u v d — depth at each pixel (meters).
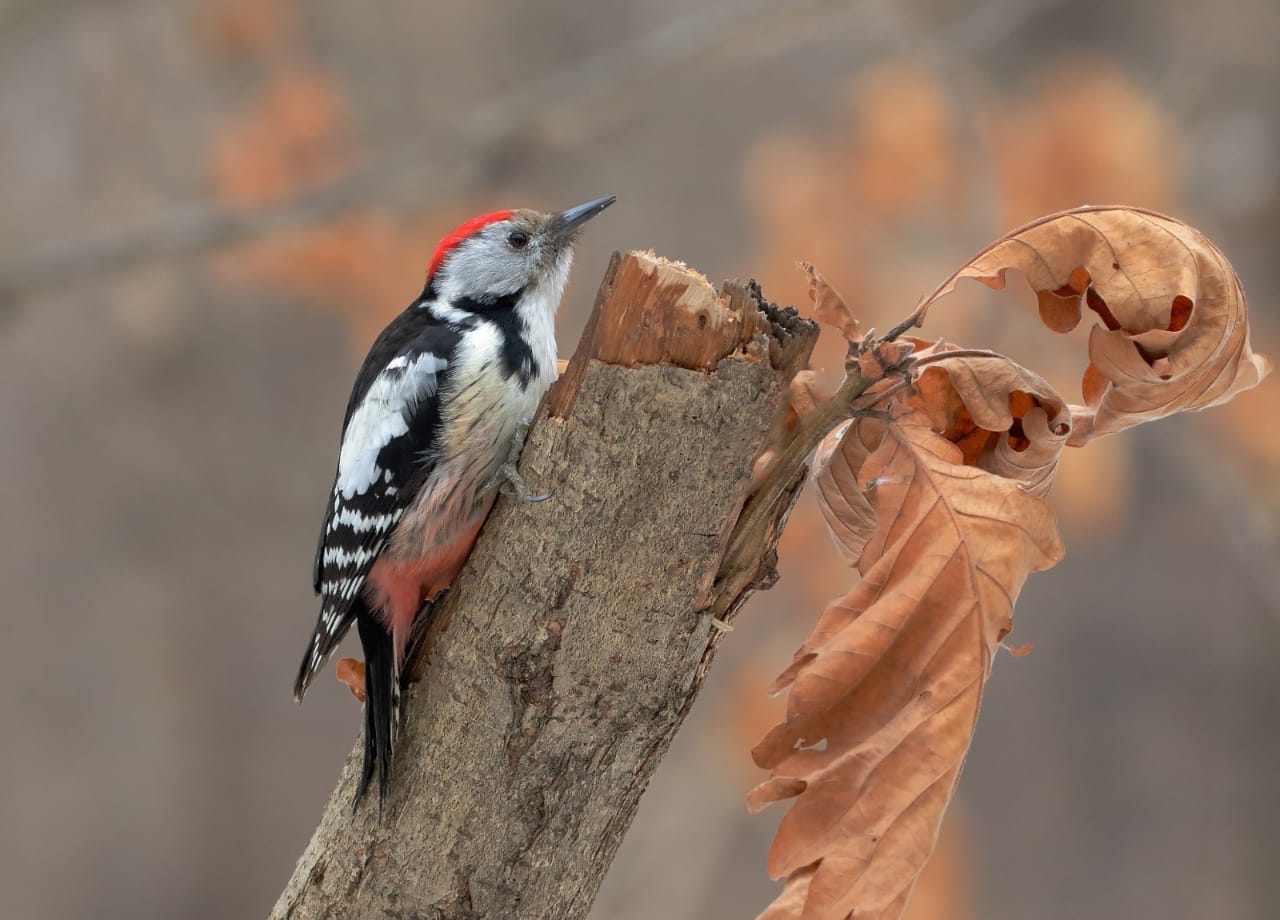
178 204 16.83
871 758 4.14
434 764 4.67
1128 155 11.38
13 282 12.43
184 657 20.17
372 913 4.73
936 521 4.24
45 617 20.16
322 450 20.09
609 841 4.63
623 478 4.36
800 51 17.05
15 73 16.66
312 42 17.08
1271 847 15.09
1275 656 15.37
